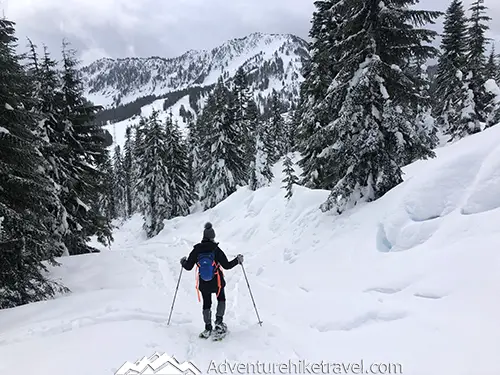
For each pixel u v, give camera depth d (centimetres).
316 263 1024
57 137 1592
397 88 1117
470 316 495
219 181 3247
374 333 528
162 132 3691
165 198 3544
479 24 2486
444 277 634
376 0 1075
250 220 1995
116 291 977
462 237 738
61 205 1513
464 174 901
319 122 1770
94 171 1791
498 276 566
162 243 2128
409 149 1094
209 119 3631
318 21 1738
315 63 1741
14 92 1031
